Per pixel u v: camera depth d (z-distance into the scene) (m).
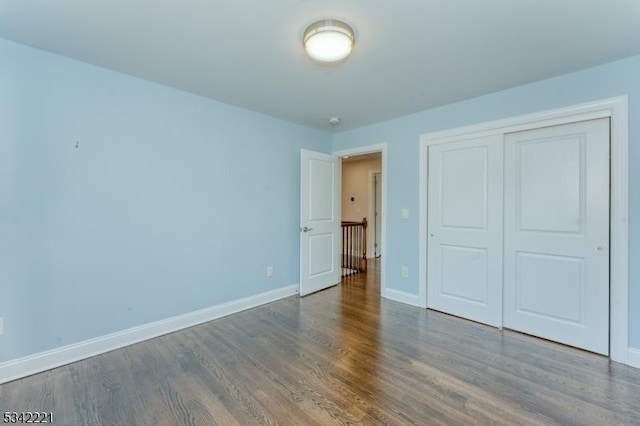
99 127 2.38
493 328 2.88
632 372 2.10
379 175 6.88
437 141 3.30
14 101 2.03
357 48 2.10
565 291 2.53
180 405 1.76
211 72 2.48
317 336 2.69
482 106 2.96
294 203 3.98
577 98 2.42
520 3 1.64
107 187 2.43
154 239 2.70
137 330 2.60
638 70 2.17
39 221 2.13
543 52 2.14
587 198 2.42
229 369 2.15
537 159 2.67
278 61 2.29
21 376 2.05
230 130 3.25
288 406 1.75
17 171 2.05
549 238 2.61
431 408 1.73
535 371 2.12
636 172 2.17
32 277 2.11
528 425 1.60
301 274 3.87
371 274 5.18
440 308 3.32
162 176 2.74
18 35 1.95
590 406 1.74
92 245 2.36
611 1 1.61
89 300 2.35
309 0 1.62
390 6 1.66
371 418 1.65
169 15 1.75
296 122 3.90
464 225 3.13
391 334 2.73
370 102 3.14
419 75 2.52
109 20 1.80
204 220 3.05
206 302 3.07
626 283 2.21
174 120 2.81
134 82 2.56
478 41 2.00
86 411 1.72
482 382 1.98
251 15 1.75
